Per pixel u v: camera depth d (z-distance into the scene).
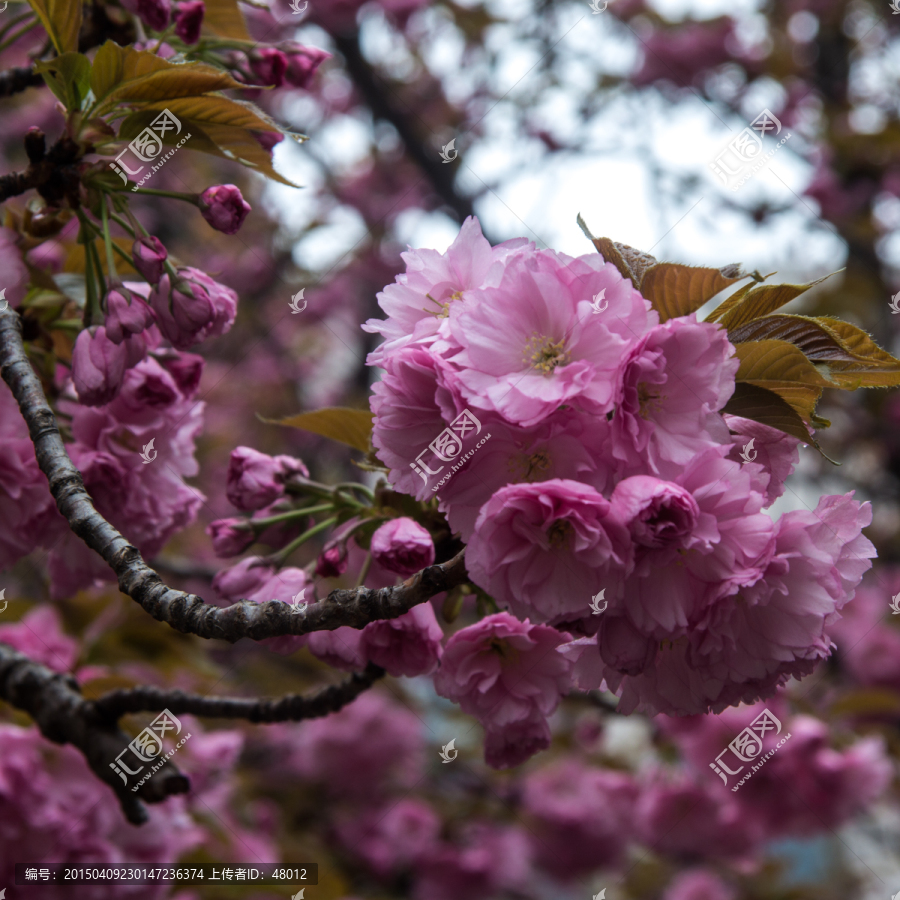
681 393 0.33
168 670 0.61
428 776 1.13
